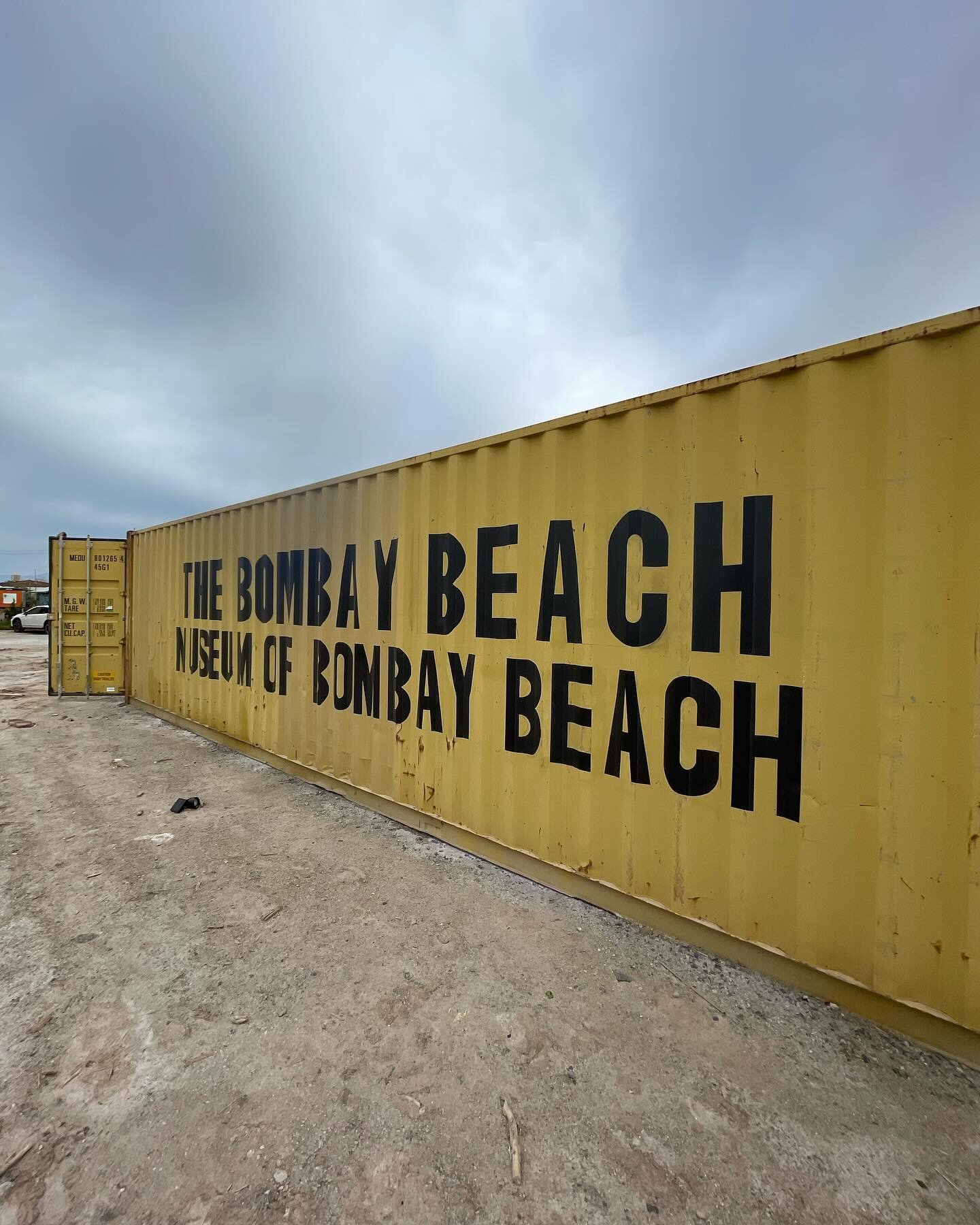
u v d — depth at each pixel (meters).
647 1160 1.48
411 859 3.27
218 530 5.74
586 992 2.13
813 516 2.13
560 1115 1.60
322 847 3.42
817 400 2.11
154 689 7.21
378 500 3.94
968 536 1.83
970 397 1.82
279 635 4.91
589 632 2.77
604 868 2.73
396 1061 1.79
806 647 2.15
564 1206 1.36
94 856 3.27
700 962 2.33
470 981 2.19
